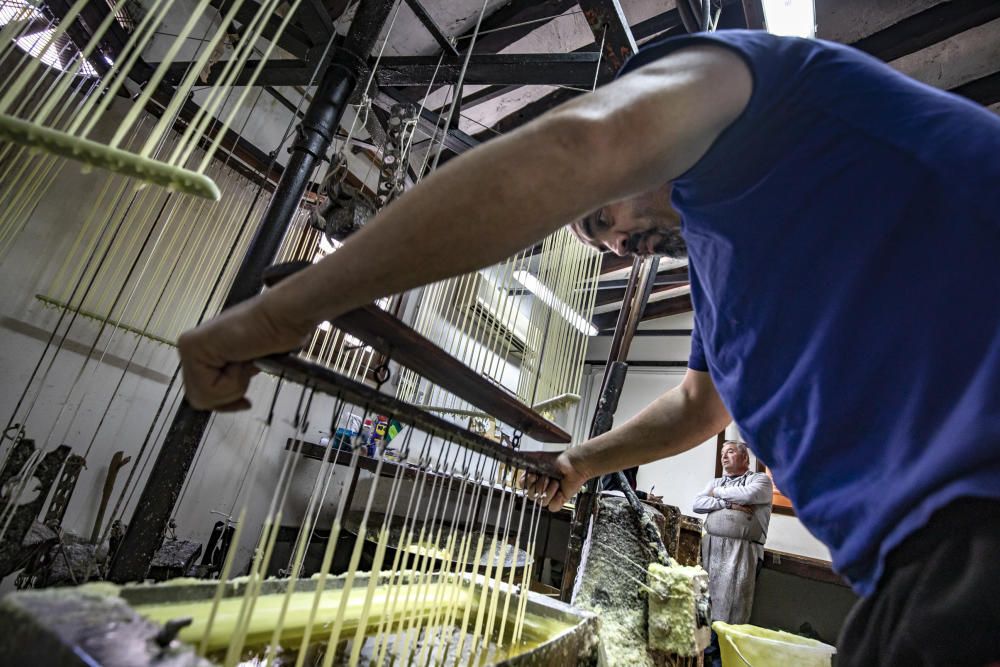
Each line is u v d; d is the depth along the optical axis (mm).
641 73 457
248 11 2107
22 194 2023
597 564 1519
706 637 1525
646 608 1421
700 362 984
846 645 466
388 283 397
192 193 536
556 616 1058
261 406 2938
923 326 433
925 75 2932
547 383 1840
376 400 600
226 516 2695
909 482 419
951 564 382
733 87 468
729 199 539
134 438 2426
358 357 3027
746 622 3072
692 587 1416
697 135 453
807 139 491
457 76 1765
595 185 396
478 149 395
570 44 2914
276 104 2965
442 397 3064
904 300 446
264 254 1227
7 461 1315
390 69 1759
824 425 500
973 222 408
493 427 2461
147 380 2461
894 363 452
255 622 749
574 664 927
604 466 1056
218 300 2658
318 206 1327
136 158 517
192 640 653
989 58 2746
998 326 393
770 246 538
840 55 500
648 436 1033
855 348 476
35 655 409
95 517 2295
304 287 409
